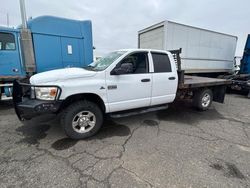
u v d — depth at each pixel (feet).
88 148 10.32
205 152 9.96
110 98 12.01
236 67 40.09
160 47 27.96
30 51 19.40
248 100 24.39
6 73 18.74
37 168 8.33
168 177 7.77
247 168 8.54
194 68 31.76
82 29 22.49
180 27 27.99
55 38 20.86
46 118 15.31
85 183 7.35
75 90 10.59
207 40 32.48
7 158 9.15
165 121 15.12
